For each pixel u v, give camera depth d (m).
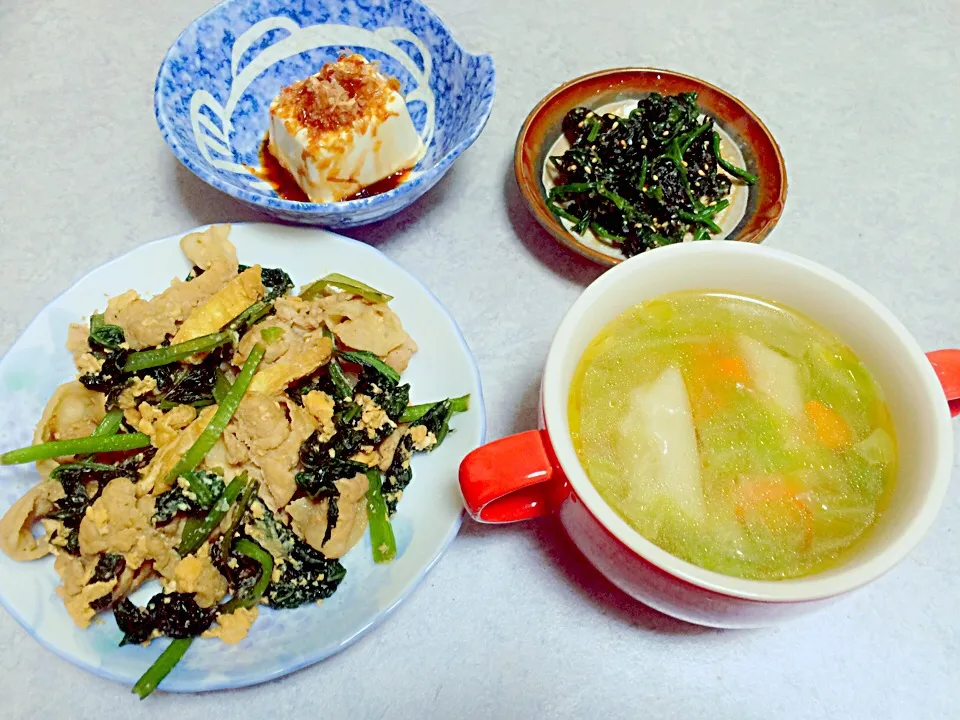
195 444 0.33
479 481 0.24
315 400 0.34
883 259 0.43
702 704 0.31
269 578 0.31
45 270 0.41
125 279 0.37
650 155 0.42
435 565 0.32
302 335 0.37
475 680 0.31
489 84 0.40
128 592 0.32
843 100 0.49
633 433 0.27
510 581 0.33
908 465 0.25
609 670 0.32
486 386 0.38
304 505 0.33
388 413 0.34
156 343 0.35
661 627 0.32
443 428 0.34
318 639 0.30
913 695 0.31
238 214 0.43
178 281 0.37
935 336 0.40
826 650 0.32
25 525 0.31
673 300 0.29
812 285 0.28
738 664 0.32
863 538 0.25
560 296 0.41
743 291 0.29
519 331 0.39
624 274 0.27
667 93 0.45
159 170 0.44
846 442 0.27
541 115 0.43
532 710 0.31
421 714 0.31
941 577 0.33
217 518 0.32
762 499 0.26
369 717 0.31
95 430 0.34
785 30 0.52
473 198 0.44
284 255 0.38
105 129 0.46
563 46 0.50
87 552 0.31
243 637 0.30
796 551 0.25
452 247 0.42
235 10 0.43
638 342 0.29
